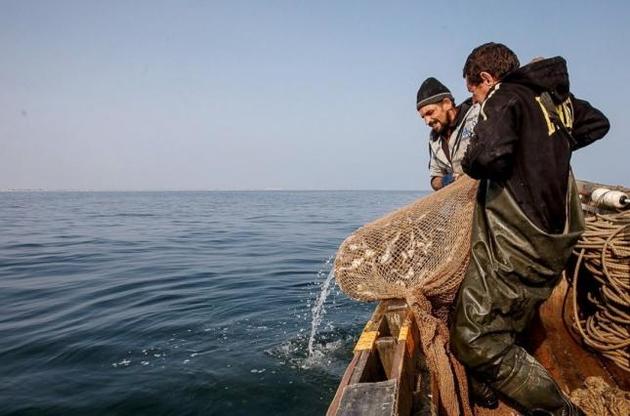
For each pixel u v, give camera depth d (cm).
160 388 507
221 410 464
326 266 1291
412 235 320
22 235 2305
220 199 12000
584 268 332
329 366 560
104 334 689
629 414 286
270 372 544
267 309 817
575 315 314
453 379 277
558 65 238
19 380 532
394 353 270
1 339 672
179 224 3155
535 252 233
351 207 6378
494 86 248
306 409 466
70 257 1511
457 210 318
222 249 1723
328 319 746
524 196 232
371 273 319
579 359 334
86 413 459
